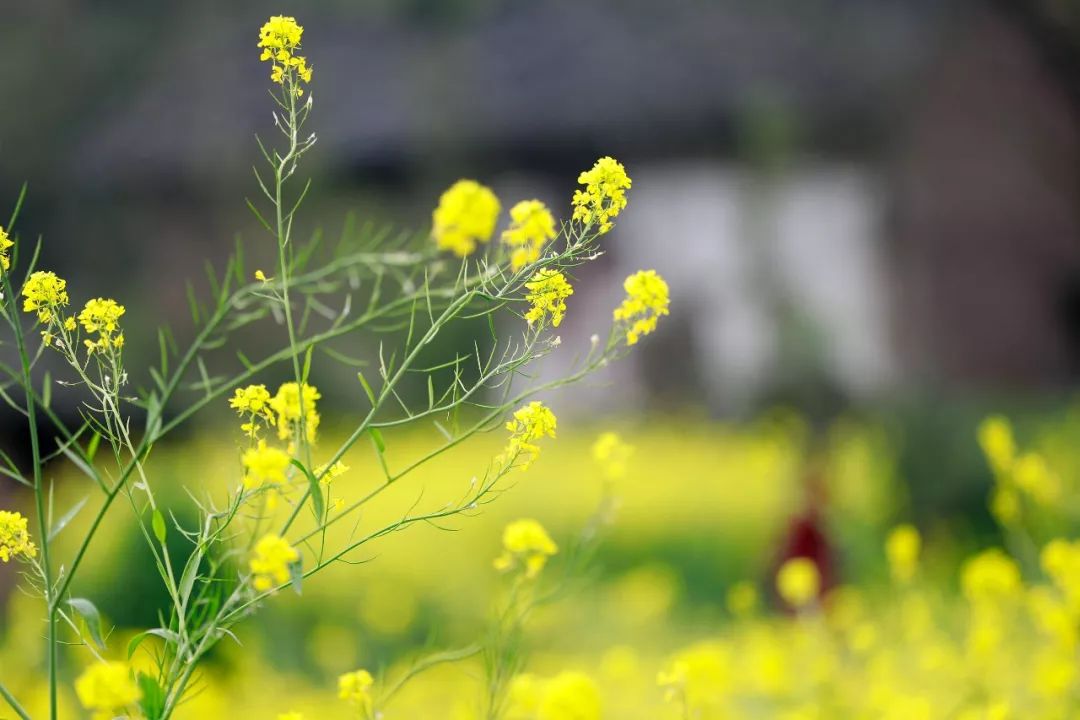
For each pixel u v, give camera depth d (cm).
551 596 341
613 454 371
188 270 2117
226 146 2200
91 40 2552
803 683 507
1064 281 2272
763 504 1312
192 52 2575
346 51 2581
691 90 2366
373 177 2294
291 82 252
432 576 912
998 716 379
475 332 1523
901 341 2267
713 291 2152
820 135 2303
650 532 1248
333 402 1596
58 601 217
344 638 769
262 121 2317
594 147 2364
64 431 221
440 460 1395
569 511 1262
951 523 1254
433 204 2216
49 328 234
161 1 2636
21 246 2269
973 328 2259
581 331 2180
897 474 1271
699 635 847
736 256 2236
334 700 585
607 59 2477
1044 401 1353
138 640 222
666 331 2089
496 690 300
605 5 2644
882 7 2511
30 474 1364
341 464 234
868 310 2280
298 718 270
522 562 310
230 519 233
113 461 1237
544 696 259
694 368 2042
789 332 1496
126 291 2180
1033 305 2262
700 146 2317
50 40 2512
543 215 242
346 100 2417
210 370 1583
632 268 2280
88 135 2447
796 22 2516
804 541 889
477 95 2414
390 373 240
